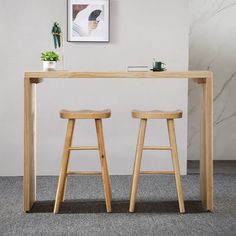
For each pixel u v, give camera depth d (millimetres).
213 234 4258
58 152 6355
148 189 5641
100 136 4848
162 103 6363
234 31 7199
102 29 6242
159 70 4980
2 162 6336
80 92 6324
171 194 5441
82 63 6285
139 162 4836
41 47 6258
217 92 7250
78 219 4625
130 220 4598
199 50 7215
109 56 6301
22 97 6297
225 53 7227
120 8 6273
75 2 6195
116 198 5285
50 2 6230
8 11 6223
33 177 5098
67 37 6234
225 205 5035
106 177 4828
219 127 7293
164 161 6402
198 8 7172
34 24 6238
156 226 4441
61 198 5125
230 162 7188
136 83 6340
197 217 4672
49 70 4996
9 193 5477
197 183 5938
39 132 6336
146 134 6367
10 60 6254
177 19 6301
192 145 7297
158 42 6309
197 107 7234
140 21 6293
